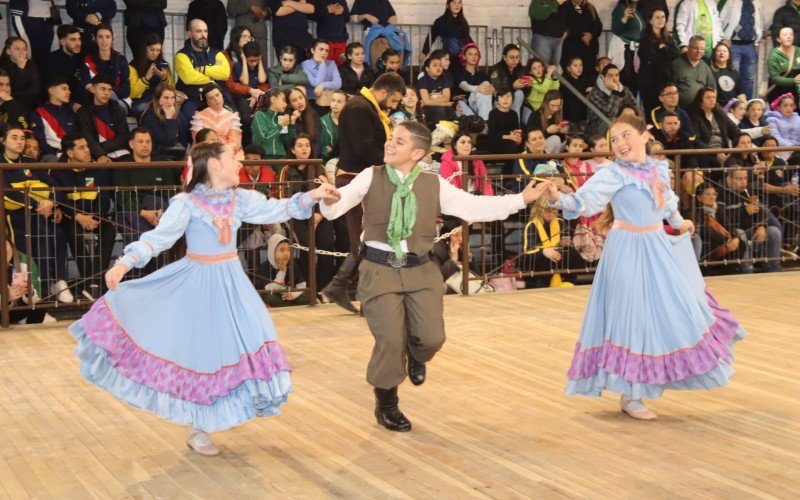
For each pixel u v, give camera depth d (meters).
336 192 4.34
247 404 4.12
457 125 9.62
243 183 7.95
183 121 9.20
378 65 10.66
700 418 4.78
